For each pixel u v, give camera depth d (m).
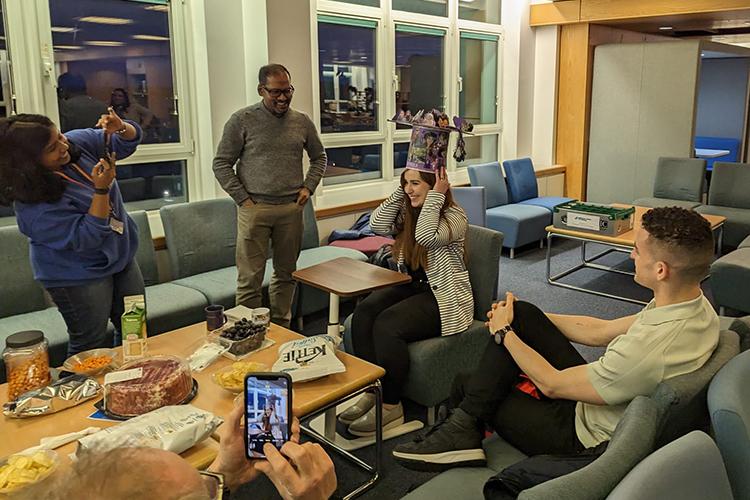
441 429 1.92
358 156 5.46
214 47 4.11
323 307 4.06
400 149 5.84
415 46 5.73
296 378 1.99
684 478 1.14
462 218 2.79
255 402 1.13
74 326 2.48
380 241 4.47
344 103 5.21
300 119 3.44
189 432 1.59
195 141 4.22
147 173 4.05
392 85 5.54
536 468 1.45
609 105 6.74
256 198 3.38
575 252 5.95
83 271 2.38
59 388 1.86
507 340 1.89
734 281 3.93
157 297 3.32
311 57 4.41
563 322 2.16
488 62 6.59
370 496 2.32
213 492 0.83
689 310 1.61
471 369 2.82
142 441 0.99
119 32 3.76
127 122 2.55
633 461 1.22
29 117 2.13
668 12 5.91
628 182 6.77
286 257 3.53
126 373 1.88
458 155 2.81
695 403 1.51
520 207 5.95
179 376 1.88
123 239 2.47
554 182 6.94
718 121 10.08
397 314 2.69
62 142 2.19
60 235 2.24
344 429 2.78
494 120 6.80
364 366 2.18
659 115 6.45
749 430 1.39
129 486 0.71
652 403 1.43
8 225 3.47
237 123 3.30
